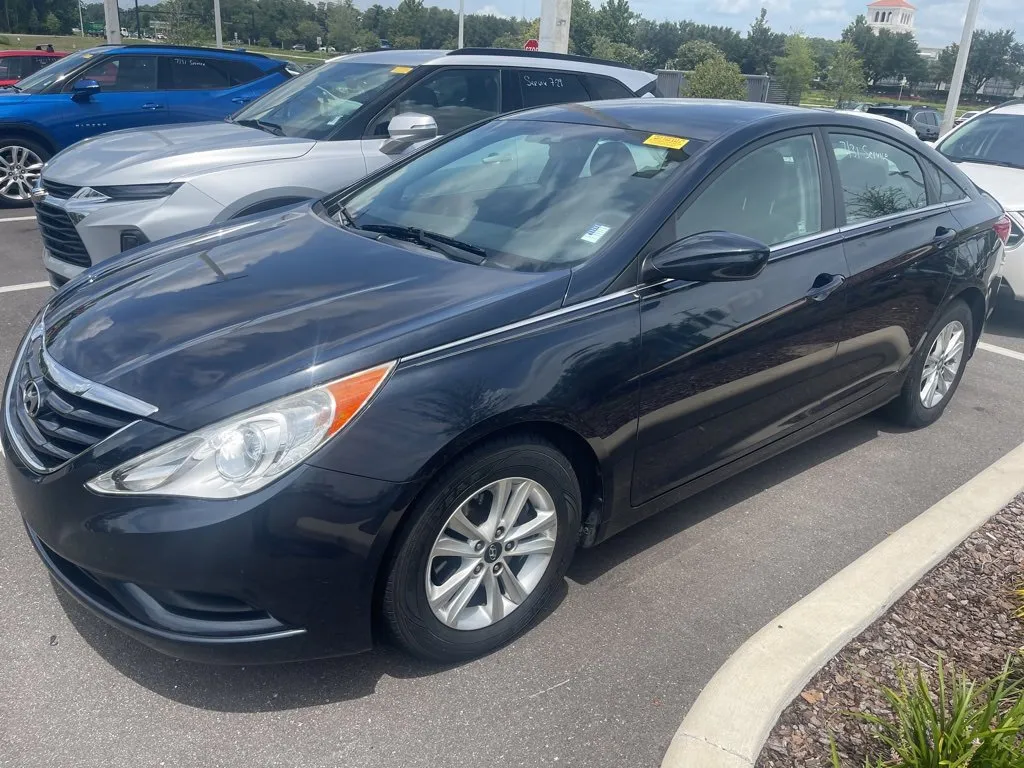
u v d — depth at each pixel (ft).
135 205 17.01
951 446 15.34
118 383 8.01
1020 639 9.64
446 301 8.87
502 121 13.60
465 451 8.33
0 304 20.02
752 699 8.41
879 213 13.24
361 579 7.89
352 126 19.88
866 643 9.46
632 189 10.61
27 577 10.09
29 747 7.73
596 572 10.84
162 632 7.77
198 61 34.42
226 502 7.41
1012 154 25.90
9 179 31.76
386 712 8.35
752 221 11.25
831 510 12.79
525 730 8.23
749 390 11.16
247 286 9.53
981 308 15.83
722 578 10.87
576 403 8.95
